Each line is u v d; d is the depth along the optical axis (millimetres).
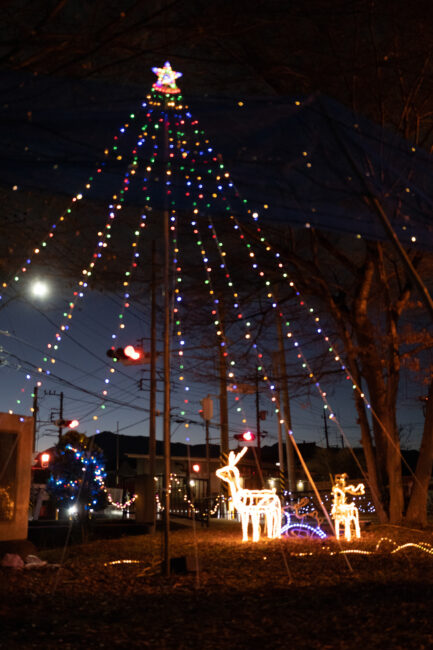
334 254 16844
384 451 16578
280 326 17766
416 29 7027
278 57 5906
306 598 6684
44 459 28328
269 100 5723
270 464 46062
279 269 16797
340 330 16906
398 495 16109
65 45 4652
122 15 4430
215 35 4941
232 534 15219
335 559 9711
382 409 16516
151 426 18047
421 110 11914
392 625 5477
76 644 5008
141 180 5395
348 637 5145
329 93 7391
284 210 5828
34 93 4770
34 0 4754
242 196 5762
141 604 6539
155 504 17516
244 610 6172
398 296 17016
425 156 6023
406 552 10461
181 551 11117
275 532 13578
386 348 16359
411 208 5965
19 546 10422
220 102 5715
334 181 5766
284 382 16641
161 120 5539
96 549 12156
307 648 4852
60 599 6879
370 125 5922
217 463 38656
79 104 4887
